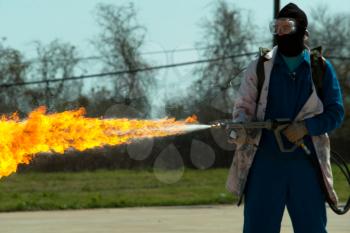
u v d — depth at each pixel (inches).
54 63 2568.9
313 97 435.5
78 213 1149.1
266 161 434.0
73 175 2239.2
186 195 1547.7
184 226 914.1
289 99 438.0
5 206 1255.5
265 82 438.6
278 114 438.0
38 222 994.1
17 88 2263.8
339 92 444.5
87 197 1507.1
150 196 1530.5
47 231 877.8
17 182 2015.3
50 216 1093.1
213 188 1766.7
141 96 2433.6
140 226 919.7
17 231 882.1
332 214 997.8
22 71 2559.1
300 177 432.1
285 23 433.4
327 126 432.5
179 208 1242.6
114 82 2485.2
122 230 876.6
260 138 434.9
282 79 438.3
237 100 444.1
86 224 954.7
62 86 2442.2
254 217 434.0
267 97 438.9
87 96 2383.1
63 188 1852.9
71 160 2310.5
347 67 3176.7
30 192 1721.2
